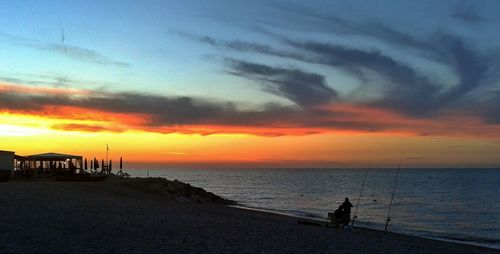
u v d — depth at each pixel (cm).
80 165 5856
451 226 4394
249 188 11738
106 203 3106
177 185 5631
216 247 1647
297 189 11156
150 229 1986
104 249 1478
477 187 12069
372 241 2239
